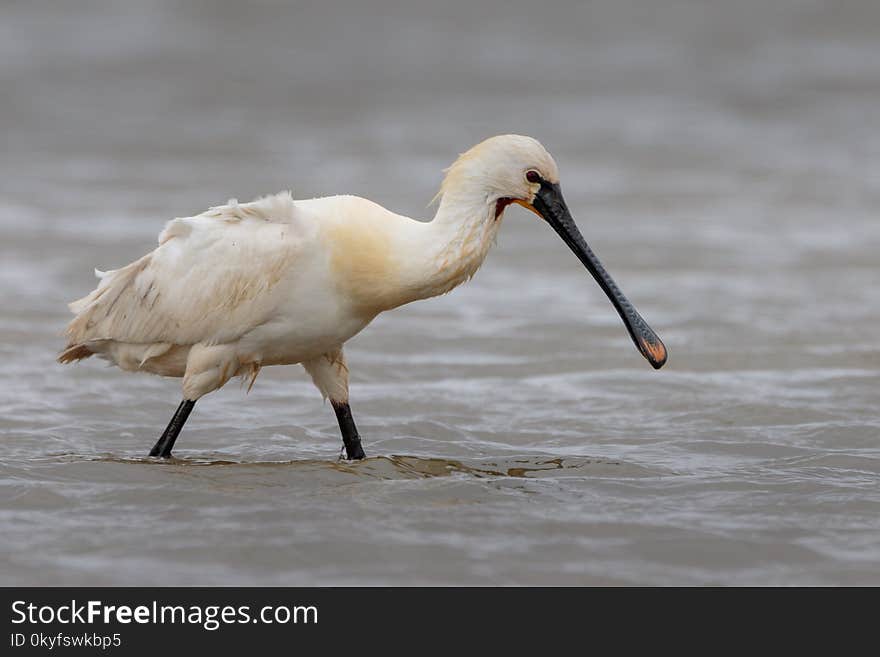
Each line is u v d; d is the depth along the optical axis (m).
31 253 24.70
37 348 18.56
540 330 20.06
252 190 32.38
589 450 14.27
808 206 30.95
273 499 12.05
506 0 62.53
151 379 17.25
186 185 33.06
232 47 56.19
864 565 10.72
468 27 59.66
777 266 24.73
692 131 42.00
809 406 15.85
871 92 47.91
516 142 12.90
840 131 41.78
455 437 14.88
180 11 61.50
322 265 12.70
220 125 42.88
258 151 38.44
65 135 40.53
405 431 15.01
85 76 50.44
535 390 16.91
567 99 47.97
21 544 10.90
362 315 13.03
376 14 61.50
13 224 27.33
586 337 19.67
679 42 56.38
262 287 12.75
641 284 23.34
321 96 48.31
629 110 45.84
